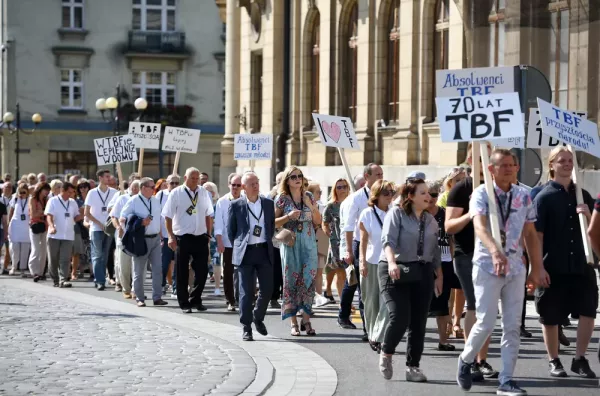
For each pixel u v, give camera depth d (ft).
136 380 51.72
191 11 318.45
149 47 315.78
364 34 146.72
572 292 54.70
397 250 53.21
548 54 103.60
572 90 101.96
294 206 70.38
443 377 54.90
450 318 69.46
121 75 315.78
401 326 53.16
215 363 57.06
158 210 88.69
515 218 48.93
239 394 48.80
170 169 316.81
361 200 69.41
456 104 51.55
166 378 52.37
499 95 51.24
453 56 125.70
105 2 314.35
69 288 104.01
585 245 53.98
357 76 149.59
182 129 109.19
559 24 103.19
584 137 58.85
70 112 312.50
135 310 84.23
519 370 56.65
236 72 191.93
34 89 311.27
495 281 48.65
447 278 63.57
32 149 310.45
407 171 134.10
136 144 109.40
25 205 120.98
